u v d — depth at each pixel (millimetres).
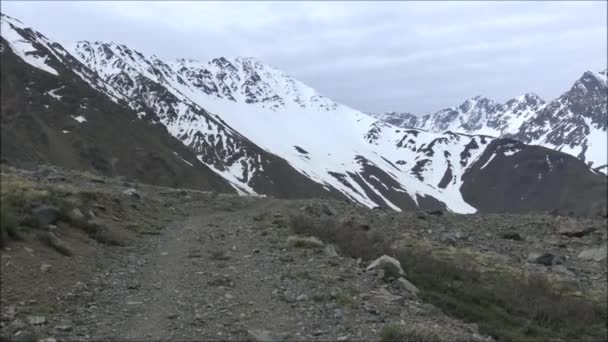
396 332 10773
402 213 37906
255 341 10211
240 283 14766
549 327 15773
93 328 10703
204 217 32531
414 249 24531
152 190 43562
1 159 54844
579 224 33562
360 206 42094
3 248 14102
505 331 13773
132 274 15430
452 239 28766
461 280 19016
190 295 13336
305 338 10547
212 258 18250
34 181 31531
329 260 17938
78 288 13117
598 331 16078
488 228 33438
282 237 22922
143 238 22172
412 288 15375
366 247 20125
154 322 11234
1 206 16172
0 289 11852
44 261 14383
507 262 24750
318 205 38344
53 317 11086
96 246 18219
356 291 14281
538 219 36125
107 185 40375
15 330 10086
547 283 20828
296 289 14211
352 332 11109
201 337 10406
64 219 19344
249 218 31656
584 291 21047
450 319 13672
